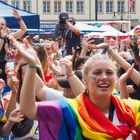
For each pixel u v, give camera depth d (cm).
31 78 480
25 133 602
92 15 8206
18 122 577
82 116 480
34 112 482
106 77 482
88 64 489
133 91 712
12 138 606
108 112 490
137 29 1783
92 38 863
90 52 886
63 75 724
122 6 8238
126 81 703
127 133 484
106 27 3475
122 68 728
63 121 480
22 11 1580
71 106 484
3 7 1555
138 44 824
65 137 481
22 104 481
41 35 3425
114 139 478
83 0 8175
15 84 596
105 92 484
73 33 1173
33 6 8031
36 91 611
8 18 1500
